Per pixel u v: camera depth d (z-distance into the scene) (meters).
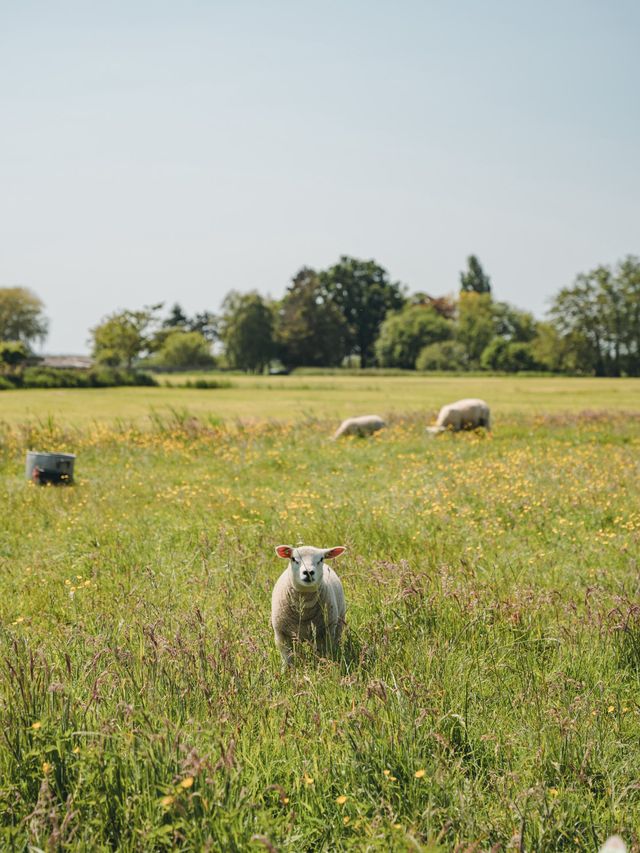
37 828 4.23
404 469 18.59
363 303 160.25
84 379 75.88
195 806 4.30
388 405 49.47
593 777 5.14
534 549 11.08
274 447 23.72
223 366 145.25
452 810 4.59
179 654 6.16
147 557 10.76
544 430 28.42
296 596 7.23
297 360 145.50
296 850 4.31
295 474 18.55
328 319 145.25
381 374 122.94
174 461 21.30
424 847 4.13
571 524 12.34
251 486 16.80
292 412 43.25
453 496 14.67
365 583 8.88
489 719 5.83
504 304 163.12
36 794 4.60
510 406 47.22
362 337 161.88
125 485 17.11
